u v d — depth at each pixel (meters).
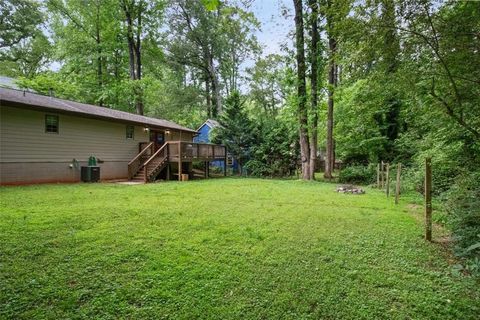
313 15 12.55
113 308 2.42
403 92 4.54
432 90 3.97
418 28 3.42
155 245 3.88
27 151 10.29
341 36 3.94
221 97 30.33
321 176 17.56
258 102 32.72
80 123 12.27
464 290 2.80
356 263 3.43
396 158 13.37
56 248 3.64
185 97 27.44
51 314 2.31
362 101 6.34
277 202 7.54
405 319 2.35
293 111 16.42
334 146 20.11
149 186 10.87
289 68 14.87
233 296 2.65
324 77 14.67
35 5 21.70
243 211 6.23
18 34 21.73
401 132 13.48
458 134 5.38
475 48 3.31
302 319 2.35
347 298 2.65
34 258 3.32
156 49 24.33
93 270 3.08
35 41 24.06
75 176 12.05
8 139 9.71
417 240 4.34
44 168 10.85
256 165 18.64
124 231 4.46
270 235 4.45
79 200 7.04
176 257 3.48
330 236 4.47
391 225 5.18
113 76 23.38
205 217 5.56
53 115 11.18
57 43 21.73
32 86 17.66
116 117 13.34
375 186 11.83
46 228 4.45
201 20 25.61
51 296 2.56
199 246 3.89
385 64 3.91
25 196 7.33
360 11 3.57
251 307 2.49
